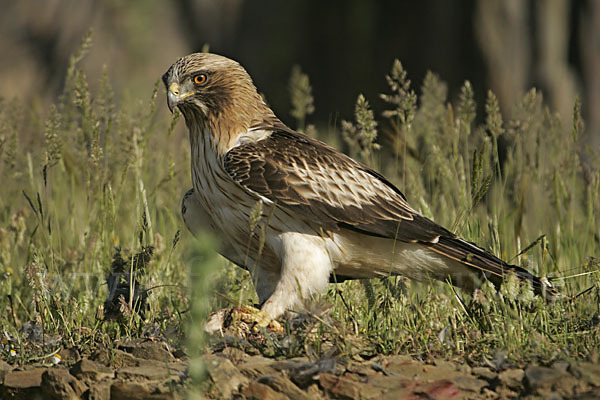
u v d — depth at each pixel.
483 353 9.09
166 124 16.47
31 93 38.47
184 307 11.78
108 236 13.00
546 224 14.79
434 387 8.16
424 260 11.41
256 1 37.69
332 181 11.27
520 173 14.84
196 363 8.06
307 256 11.00
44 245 14.52
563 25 28.22
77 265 13.10
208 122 11.80
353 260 11.52
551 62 28.17
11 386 9.09
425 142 15.12
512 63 28.38
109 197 12.94
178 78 11.84
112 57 38.31
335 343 9.36
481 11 28.52
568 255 13.53
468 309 10.29
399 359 9.01
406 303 10.67
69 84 14.70
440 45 29.81
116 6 38.84
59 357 9.95
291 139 11.69
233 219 11.52
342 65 34.56
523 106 14.89
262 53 37.16
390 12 32.78
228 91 11.78
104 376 8.94
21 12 40.25
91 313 11.91
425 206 13.18
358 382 8.32
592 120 27.80
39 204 12.59
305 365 8.46
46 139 12.81
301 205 11.02
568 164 14.30
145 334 10.22
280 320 10.85
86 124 13.57
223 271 12.28
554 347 9.05
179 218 14.54
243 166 11.20
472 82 29.02
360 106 12.70
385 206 11.38
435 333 9.67
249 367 8.66
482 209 14.58
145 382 8.64
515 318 9.65
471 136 17.30
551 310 10.25
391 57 32.56
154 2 38.97
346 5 34.66
